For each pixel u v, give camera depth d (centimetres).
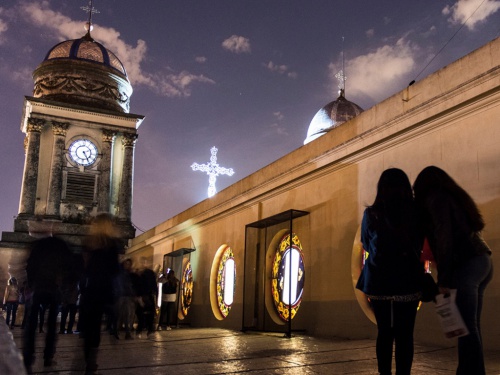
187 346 1063
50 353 758
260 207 1695
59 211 3619
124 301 1278
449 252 437
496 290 846
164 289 1781
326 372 672
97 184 3788
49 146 3759
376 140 1164
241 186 1862
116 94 4044
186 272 2291
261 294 1589
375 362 755
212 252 2036
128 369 733
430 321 965
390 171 490
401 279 457
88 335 673
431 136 1043
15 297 1930
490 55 940
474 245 459
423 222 474
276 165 1645
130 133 3959
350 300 1196
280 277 1534
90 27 4369
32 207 3547
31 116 3684
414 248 463
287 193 1548
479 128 938
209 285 1998
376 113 1220
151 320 1402
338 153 1289
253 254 1680
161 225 2798
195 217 2205
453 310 425
